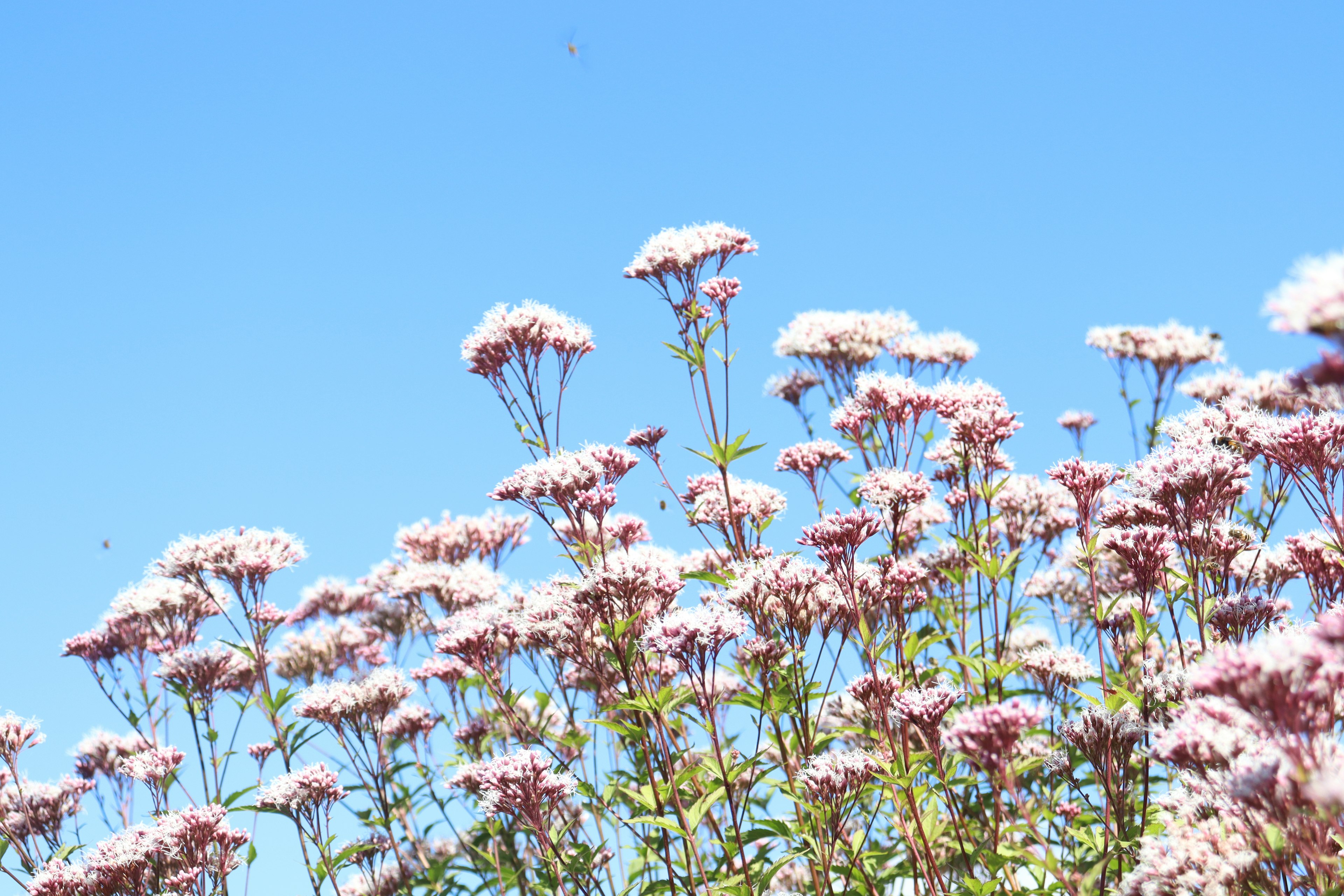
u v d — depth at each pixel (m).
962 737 7.47
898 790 8.89
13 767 12.42
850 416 12.06
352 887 12.65
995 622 10.34
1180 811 7.63
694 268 11.23
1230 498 9.30
